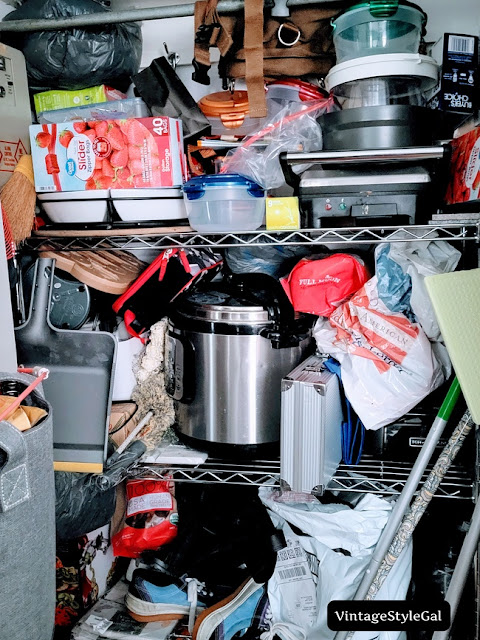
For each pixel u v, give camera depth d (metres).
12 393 0.96
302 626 1.37
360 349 1.29
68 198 1.35
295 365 1.41
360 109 1.24
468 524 1.44
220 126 1.48
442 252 1.33
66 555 1.47
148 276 1.38
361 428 1.41
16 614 0.82
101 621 1.48
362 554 1.31
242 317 1.33
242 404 1.37
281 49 1.42
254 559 1.43
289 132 1.35
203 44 1.39
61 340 1.31
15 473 0.78
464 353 1.03
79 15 1.41
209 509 1.56
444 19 1.56
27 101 1.46
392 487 1.38
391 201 1.25
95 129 1.31
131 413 1.50
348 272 1.33
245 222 1.32
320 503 1.43
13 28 1.43
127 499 1.61
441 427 1.20
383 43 1.32
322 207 1.29
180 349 1.40
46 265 1.31
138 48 1.58
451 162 1.39
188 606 1.49
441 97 1.26
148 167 1.31
